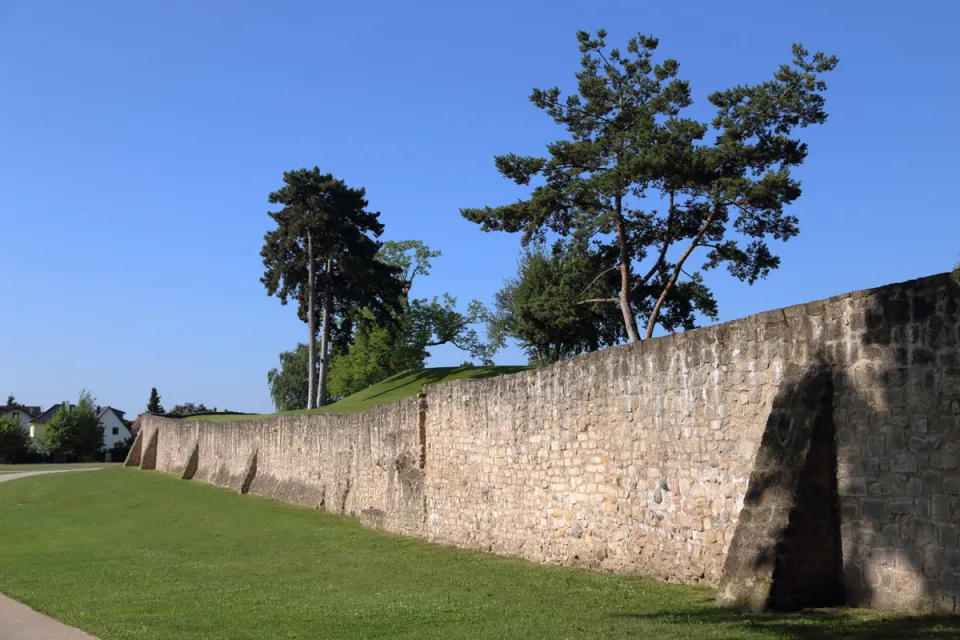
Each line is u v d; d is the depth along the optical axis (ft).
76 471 192.85
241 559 68.74
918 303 31.58
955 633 27.22
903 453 31.71
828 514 33.86
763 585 33.30
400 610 41.47
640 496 46.62
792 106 96.17
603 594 41.45
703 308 116.78
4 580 63.21
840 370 34.40
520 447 59.88
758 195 92.89
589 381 52.01
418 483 75.56
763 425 38.22
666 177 99.55
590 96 106.93
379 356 256.11
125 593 53.42
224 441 147.74
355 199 203.10
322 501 104.42
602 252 117.19
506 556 60.08
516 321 176.35
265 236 202.59
